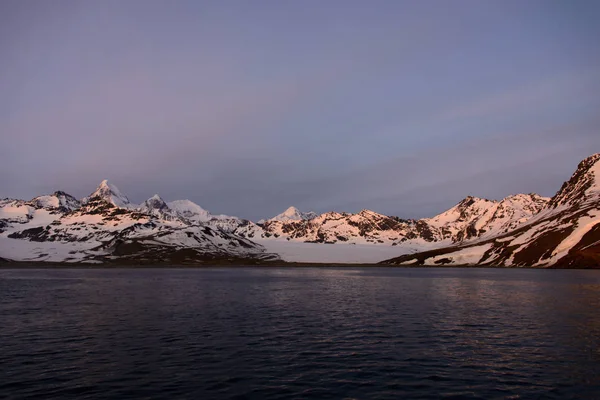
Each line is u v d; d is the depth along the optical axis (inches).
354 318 2509.8
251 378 1331.2
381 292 4338.1
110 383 1283.2
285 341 1854.1
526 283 5531.5
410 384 1272.1
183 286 5216.5
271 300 3545.8
